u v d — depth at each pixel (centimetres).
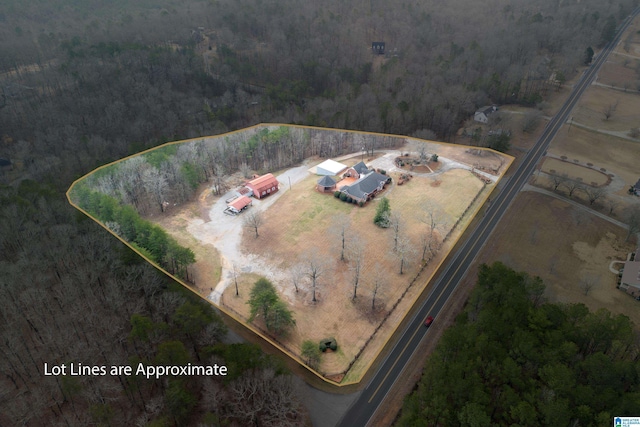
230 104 17962
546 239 10800
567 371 5866
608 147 15300
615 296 9088
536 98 17762
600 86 19850
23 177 13188
